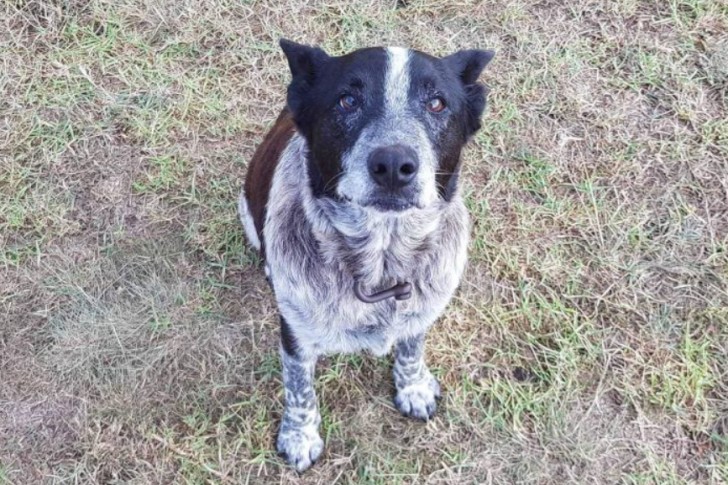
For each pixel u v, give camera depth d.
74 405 1.60
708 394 1.62
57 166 1.79
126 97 1.86
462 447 1.58
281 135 1.50
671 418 1.60
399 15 1.97
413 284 1.41
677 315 1.68
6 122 1.83
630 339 1.66
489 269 1.71
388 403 1.60
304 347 1.46
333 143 1.31
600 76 1.92
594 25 1.97
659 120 1.87
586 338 1.66
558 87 1.90
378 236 1.36
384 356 1.64
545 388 1.62
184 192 1.78
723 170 1.82
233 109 1.86
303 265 1.39
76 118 1.84
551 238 1.75
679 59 1.93
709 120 1.87
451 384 1.62
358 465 1.55
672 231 1.76
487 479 1.55
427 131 1.30
